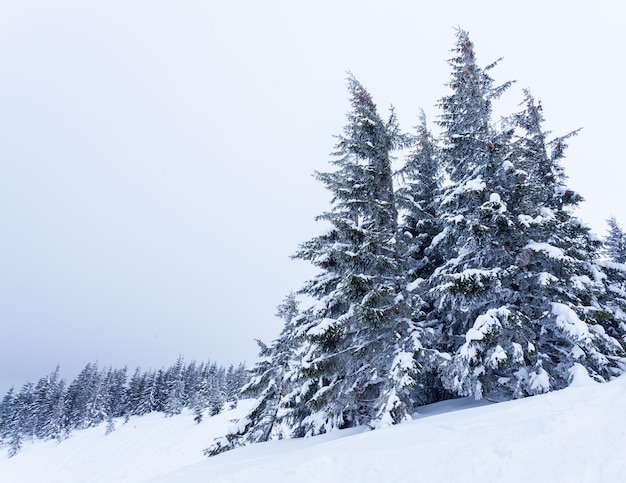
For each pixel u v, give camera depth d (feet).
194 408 236.22
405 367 34.47
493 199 37.29
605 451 16.43
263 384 63.46
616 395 22.41
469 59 49.26
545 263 38.70
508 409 24.70
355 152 47.34
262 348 69.62
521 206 39.68
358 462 20.63
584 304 40.63
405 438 23.21
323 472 20.39
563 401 23.68
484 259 41.22
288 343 62.54
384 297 39.22
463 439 20.72
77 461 190.39
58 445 233.96
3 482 193.57
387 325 40.34
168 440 186.50
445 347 47.39
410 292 41.98
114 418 294.46
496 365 31.60
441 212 47.93
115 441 209.26
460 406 39.63
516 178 40.29
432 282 43.45
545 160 54.34
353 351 41.32
